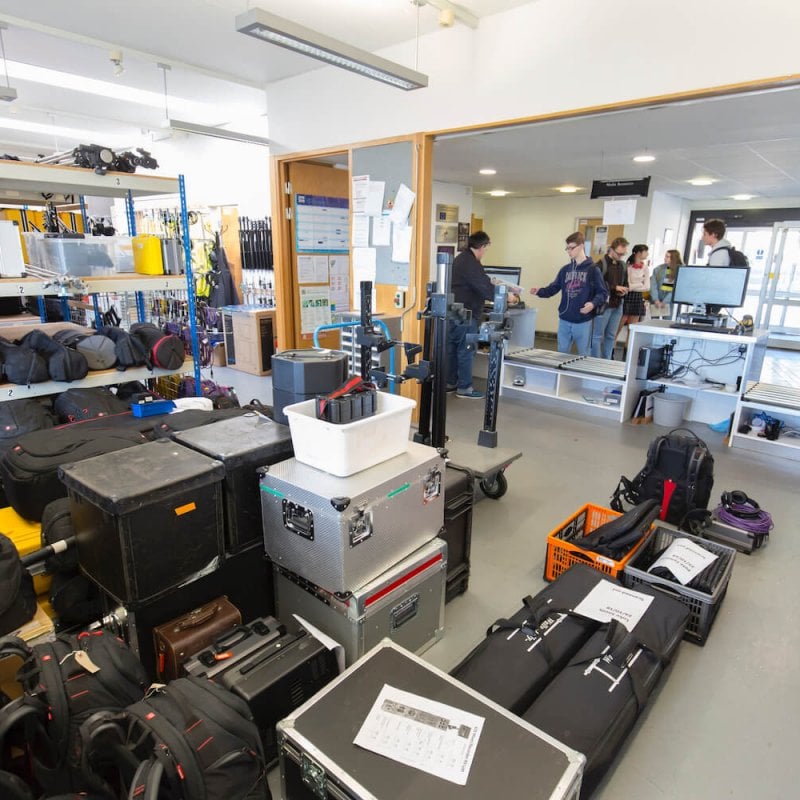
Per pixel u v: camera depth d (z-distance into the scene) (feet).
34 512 6.38
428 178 12.61
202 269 23.94
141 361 10.07
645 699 5.37
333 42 8.76
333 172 17.24
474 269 16.93
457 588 7.70
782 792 4.99
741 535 8.92
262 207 22.16
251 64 13.96
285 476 5.64
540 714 4.93
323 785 3.97
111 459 5.59
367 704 4.43
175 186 9.95
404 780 3.81
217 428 6.61
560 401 16.55
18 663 4.95
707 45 8.45
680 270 14.56
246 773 3.95
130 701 4.34
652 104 9.28
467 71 11.24
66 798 3.78
